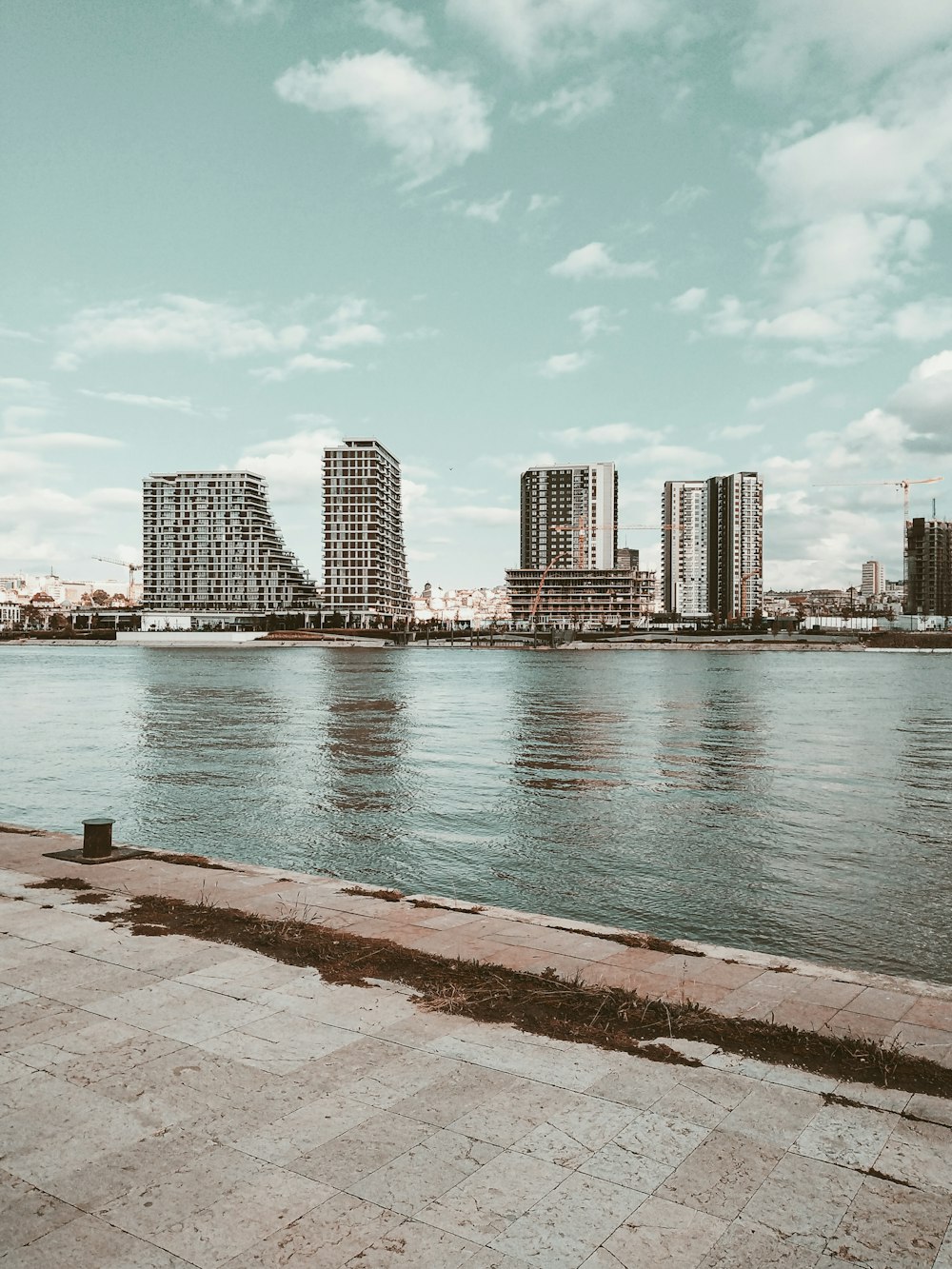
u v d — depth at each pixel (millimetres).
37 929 9086
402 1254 3945
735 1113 5234
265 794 26438
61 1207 4316
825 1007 6961
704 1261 3900
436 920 9602
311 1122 5117
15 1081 5660
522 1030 6500
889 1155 4777
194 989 7340
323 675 106562
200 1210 4285
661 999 7113
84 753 36219
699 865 18047
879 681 95750
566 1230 4117
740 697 70188
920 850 19438
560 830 21375
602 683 91062
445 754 35906
